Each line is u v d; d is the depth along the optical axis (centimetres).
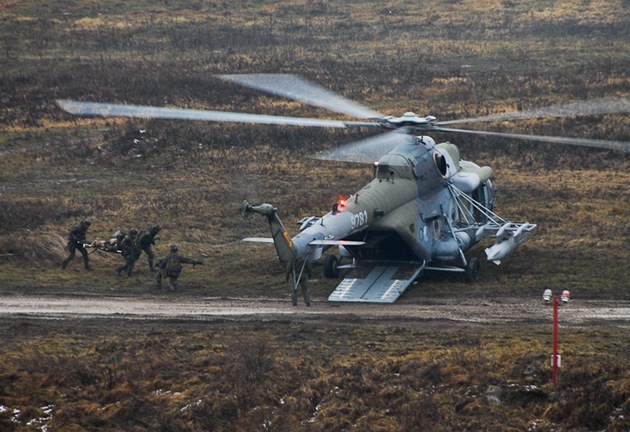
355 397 5981
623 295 7962
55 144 14575
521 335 6962
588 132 13962
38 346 7031
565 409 5638
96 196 12212
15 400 6134
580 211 10862
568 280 8394
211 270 9131
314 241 7219
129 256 8938
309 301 7600
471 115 15250
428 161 8469
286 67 19350
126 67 19450
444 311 7675
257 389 6069
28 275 8975
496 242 8581
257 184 12506
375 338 7031
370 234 8094
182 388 6247
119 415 5988
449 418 5678
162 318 7719
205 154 13938
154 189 12462
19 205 11538
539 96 16325
